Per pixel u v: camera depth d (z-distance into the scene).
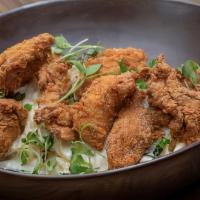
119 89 0.57
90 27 0.74
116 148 0.55
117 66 0.64
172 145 0.56
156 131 0.58
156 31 0.72
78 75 0.64
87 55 0.68
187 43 0.70
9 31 0.73
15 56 0.63
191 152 0.51
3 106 0.59
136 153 0.55
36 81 0.65
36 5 0.74
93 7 0.74
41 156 0.58
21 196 0.53
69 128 0.58
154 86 0.58
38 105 0.62
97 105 0.58
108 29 0.74
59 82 0.63
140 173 0.50
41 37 0.65
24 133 0.61
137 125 0.56
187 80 0.60
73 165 0.55
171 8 0.71
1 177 0.51
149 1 0.72
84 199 0.52
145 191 0.53
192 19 0.70
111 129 0.57
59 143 0.58
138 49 0.68
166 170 0.51
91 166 0.56
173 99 0.57
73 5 0.74
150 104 0.58
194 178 0.55
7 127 0.58
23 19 0.74
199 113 0.55
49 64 0.65
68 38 0.74
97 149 0.57
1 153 0.58
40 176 0.50
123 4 0.73
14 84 0.64
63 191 0.51
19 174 0.50
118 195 0.52
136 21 0.73
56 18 0.74
